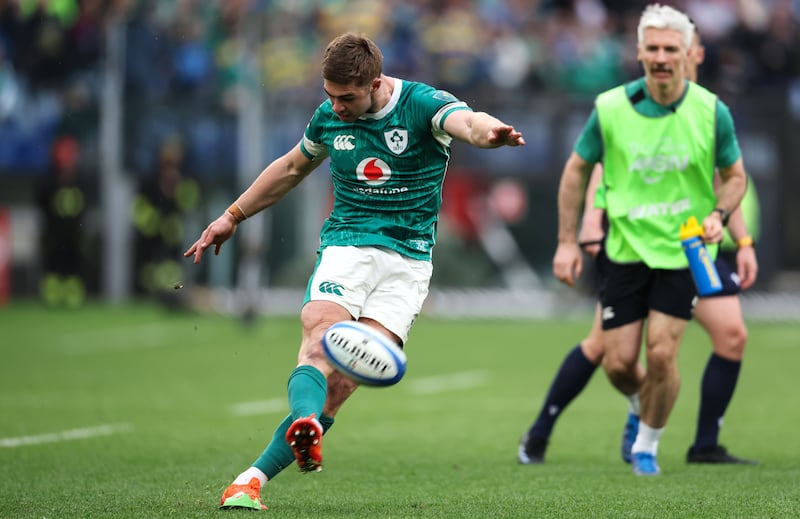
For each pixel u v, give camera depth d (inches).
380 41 2957.7
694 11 2945.4
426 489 906.1
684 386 1716.3
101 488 894.4
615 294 1010.1
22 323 2549.2
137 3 2871.6
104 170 2859.3
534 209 2755.9
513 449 1163.3
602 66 2987.2
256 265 2471.7
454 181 2755.9
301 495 870.4
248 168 2659.9
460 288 2797.7
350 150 794.8
